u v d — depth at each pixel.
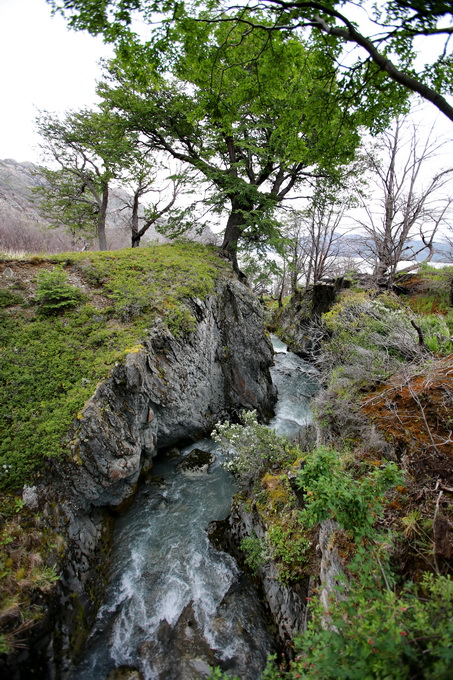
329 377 6.74
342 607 2.50
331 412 5.35
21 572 4.16
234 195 12.59
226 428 7.64
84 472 5.47
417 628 1.96
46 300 7.89
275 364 14.98
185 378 8.39
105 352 6.80
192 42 3.93
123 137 12.59
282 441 6.93
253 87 5.08
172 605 5.02
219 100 5.27
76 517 5.36
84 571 5.00
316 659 2.13
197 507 6.81
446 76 3.36
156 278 9.50
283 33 3.86
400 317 7.22
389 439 4.27
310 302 16.95
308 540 4.78
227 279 11.25
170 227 13.98
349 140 4.73
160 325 7.90
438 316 8.30
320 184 13.19
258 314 11.76
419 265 12.15
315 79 4.14
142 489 7.12
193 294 9.23
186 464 7.90
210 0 3.40
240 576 5.42
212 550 5.88
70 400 5.83
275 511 5.43
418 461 3.75
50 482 5.16
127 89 11.74
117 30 3.33
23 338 6.91
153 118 11.92
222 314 10.65
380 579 2.82
